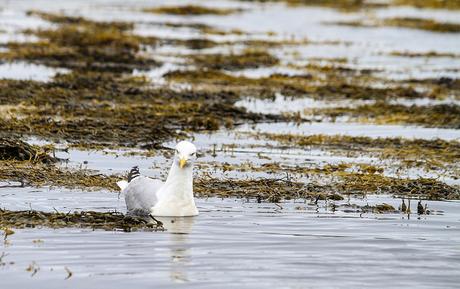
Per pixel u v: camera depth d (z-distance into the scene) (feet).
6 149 54.80
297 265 35.12
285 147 64.34
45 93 81.97
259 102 88.17
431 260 36.29
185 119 73.15
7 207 43.57
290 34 160.35
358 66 123.03
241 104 86.43
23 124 65.87
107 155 57.98
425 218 44.32
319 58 129.70
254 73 111.86
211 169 54.95
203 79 101.24
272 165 56.90
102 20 164.86
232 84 99.14
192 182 45.96
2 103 76.84
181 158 42.83
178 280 32.78
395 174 56.18
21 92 81.51
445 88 103.19
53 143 61.31
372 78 110.52
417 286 32.83
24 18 160.76
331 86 99.30
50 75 97.25
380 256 36.73
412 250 37.81
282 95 93.76
